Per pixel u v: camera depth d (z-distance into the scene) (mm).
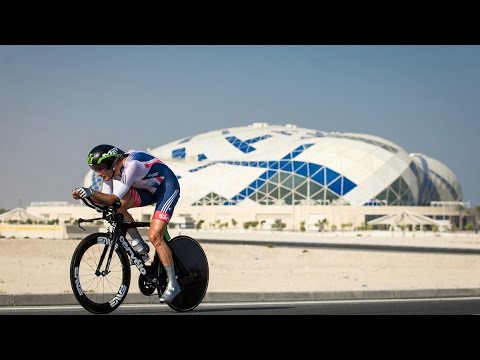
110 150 8938
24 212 83250
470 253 39844
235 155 131000
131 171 8969
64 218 136875
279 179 122000
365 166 122688
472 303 14219
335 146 125375
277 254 36438
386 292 15617
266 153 127938
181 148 138000
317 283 18797
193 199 124750
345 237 80938
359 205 119812
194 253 9891
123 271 9164
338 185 120625
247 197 122500
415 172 130125
